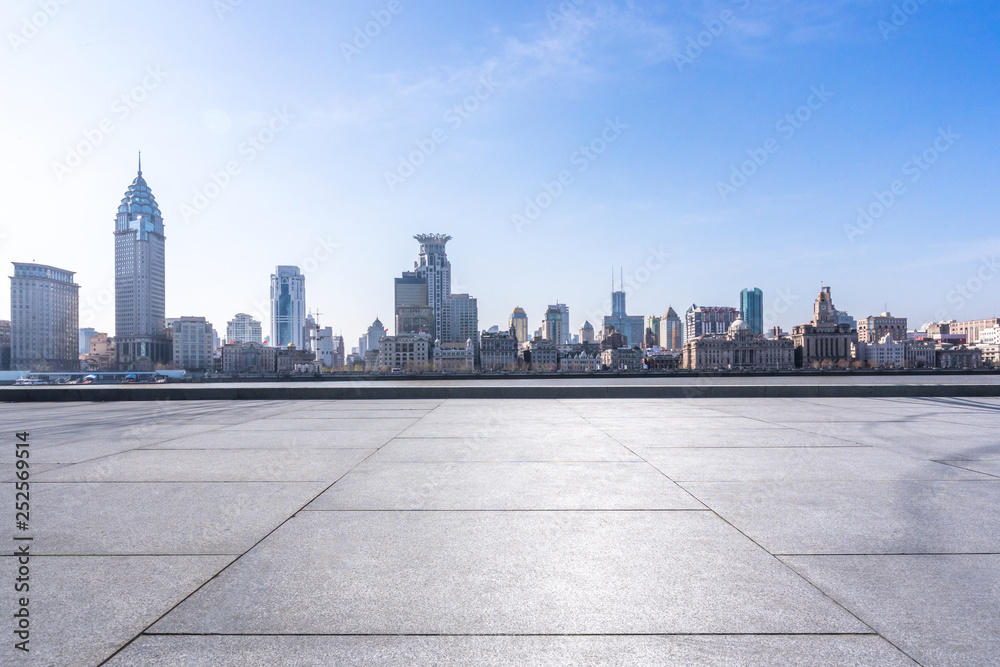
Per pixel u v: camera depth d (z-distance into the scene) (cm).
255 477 679
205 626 313
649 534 462
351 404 1712
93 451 868
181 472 709
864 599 343
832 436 988
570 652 288
